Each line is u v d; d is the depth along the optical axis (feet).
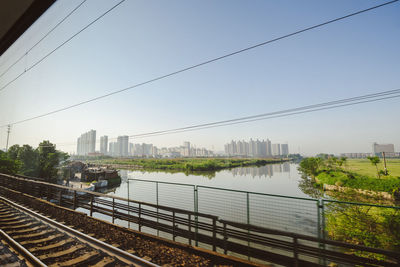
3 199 38.27
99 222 26.43
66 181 134.62
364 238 20.59
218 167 302.45
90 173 145.38
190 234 22.17
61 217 28.50
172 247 19.49
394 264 13.61
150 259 16.85
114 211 28.63
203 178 169.99
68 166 164.25
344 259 15.02
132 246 19.42
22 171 119.96
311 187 121.19
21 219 27.61
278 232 17.33
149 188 99.86
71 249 18.38
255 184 128.16
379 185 86.07
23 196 41.45
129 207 27.45
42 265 15.49
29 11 7.47
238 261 16.31
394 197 76.48
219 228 20.34
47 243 19.89
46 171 122.01
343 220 21.49
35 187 43.29
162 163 344.90
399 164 186.09
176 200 53.11
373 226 20.40
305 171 186.19
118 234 22.40
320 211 16.33
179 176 190.70
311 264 16.12
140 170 279.90
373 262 14.20
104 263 16.03
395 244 19.29
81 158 433.07
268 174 217.56
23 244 19.04
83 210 44.73
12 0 6.82
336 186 103.04
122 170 271.69
